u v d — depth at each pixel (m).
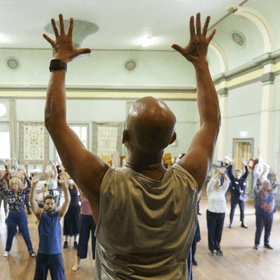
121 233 0.72
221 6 8.40
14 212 4.75
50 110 0.80
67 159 0.76
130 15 9.04
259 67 9.51
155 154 0.78
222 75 11.65
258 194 5.25
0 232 6.05
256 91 9.80
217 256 4.91
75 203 5.24
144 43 11.77
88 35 11.03
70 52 0.86
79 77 13.96
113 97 14.16
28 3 8.11
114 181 0.73
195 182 0.80
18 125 13.59
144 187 0.74
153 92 14.32
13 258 4.73
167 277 0.74
